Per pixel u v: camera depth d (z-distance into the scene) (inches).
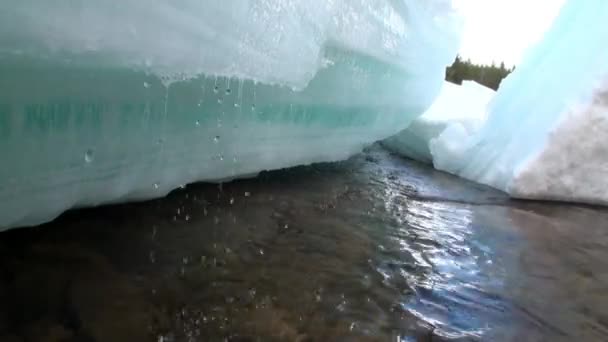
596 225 100.0
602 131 120.0
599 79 123.0
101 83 43.8
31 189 43.1
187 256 51.7
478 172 144.8
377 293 51.7
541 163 120.4
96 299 40.4
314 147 99.6
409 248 68.4
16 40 34.6
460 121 168.7
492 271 64.6
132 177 55.5
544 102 134.5
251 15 58.8
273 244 60.3
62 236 49.6
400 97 134.0
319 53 79.9
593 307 56.7
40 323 36.1
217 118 64.0
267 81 67.6
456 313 50.3
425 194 110.9
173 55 49.1
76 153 45.8
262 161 82.9
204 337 38.4
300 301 46.9
